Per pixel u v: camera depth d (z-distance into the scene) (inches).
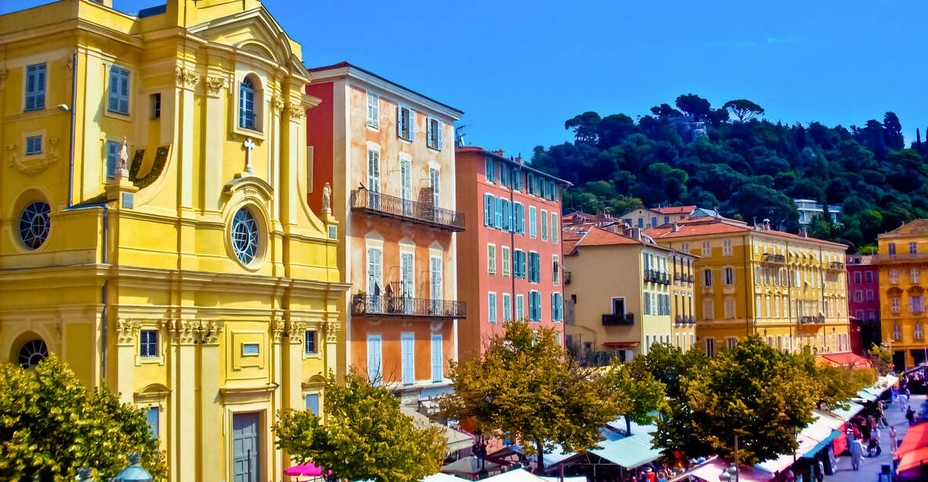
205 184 1482.5
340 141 1849.2
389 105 1993.1
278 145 1626.5
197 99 1491.1
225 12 1546.5
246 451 1525.6
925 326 5182.1
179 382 1417.3
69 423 1013.2
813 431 2190.0
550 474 1866.4
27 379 1030.4
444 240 2161.7
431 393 2060.8
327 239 1712.6
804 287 4699.8
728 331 4173.2
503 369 1781.5
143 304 1375.5
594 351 3107.8
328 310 1700.3
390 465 1275.8
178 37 1453.0
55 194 1389.0
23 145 1418.6
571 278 3309.5
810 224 7057.1
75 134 1376.7
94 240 1333.7
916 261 5191.9
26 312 1381.6
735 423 1770.4
